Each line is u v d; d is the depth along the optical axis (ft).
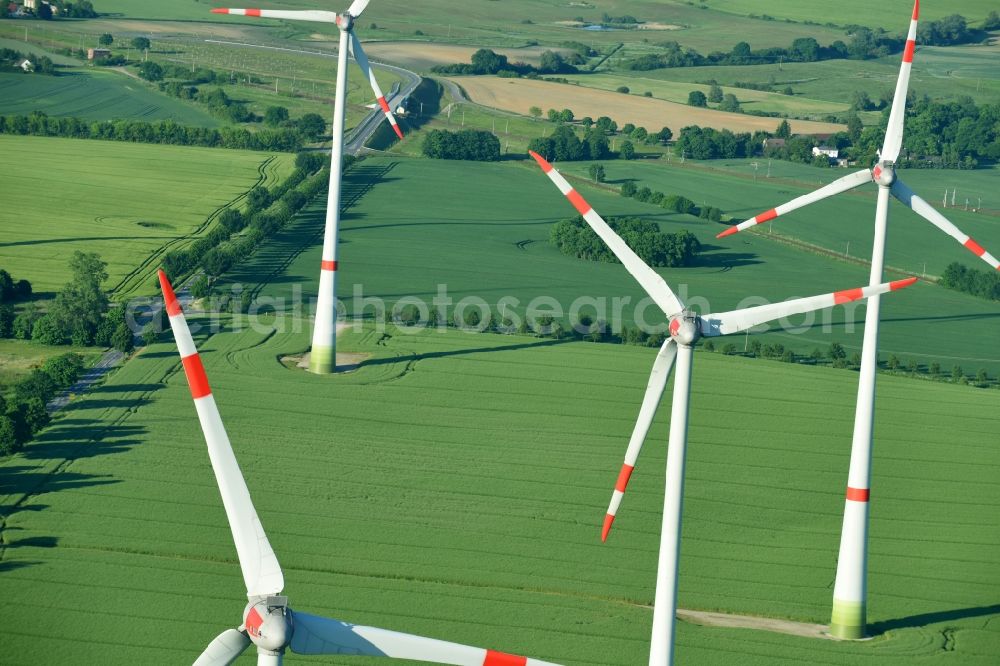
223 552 358.43
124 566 345.72
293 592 335.47
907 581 366.02
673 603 258.16
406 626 320.29
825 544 386.52
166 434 442.91
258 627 194.18
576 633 322.75
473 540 375.86
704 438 466.70
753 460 448.65
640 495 415.44
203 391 204.23
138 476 406.00
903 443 472.03
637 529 390.21
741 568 367.86
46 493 389.60
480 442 454.81
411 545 369.50
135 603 325.83
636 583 354.74
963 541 392.88
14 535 360.28
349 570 351.46
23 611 318.24
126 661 298.35
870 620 343.67
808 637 330.95
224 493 206.39
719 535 389.19
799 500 417.49
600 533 386.11
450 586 345.72
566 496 412.16
